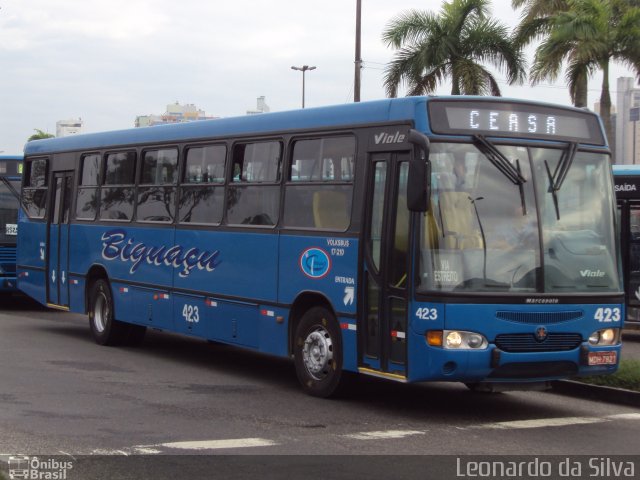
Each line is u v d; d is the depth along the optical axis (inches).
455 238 381.4
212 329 513.3
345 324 420.5
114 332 613.6
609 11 1130.7
